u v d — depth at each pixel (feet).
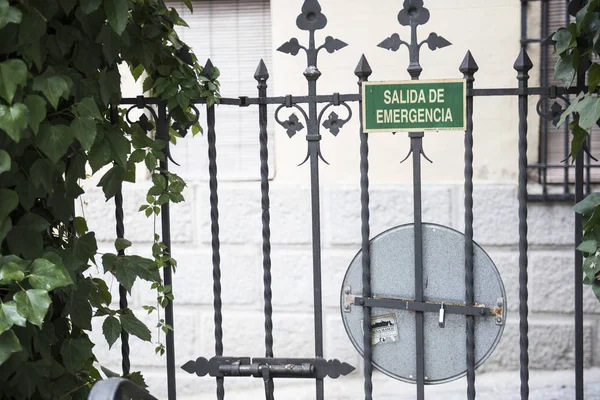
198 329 16.80
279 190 16.47
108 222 16.88
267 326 10.63
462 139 16.03
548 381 15.69
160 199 10.24
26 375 9.17
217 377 10.62
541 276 15.87
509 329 16.06
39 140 8.58
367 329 10.37
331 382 16.47
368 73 10.02
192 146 17.29
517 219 15.92
